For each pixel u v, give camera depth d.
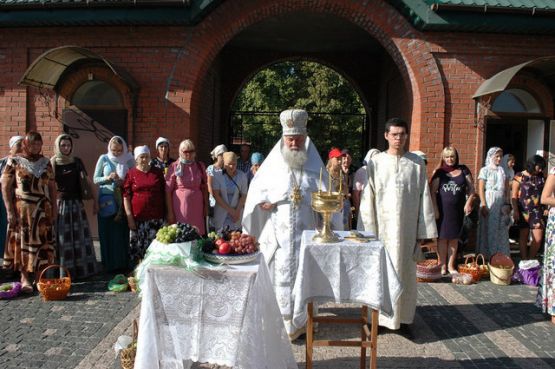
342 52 13.84
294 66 28.09
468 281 6.86
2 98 8.89
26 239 6.04
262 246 4.77
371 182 5.04
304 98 27.25
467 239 8.28
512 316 5.55
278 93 27.72
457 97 8.76
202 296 3.39
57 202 6.62
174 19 8.33
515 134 9.09
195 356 3.39
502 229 7.96
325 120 26.23
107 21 8.40
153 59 8.67
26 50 8.80
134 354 3.72
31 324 4.97
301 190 4.67
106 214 7.01
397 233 4.86
